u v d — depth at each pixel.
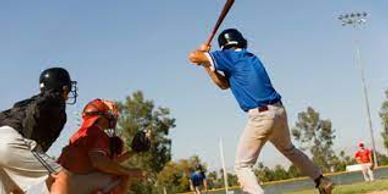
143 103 43.66
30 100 5.65
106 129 6.68
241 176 6.33
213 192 37.12
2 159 5.34
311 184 33.84
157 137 43.56
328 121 69.62
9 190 5.51
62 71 5.80
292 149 6.53
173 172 49.12
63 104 5.65
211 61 6.58
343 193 14.41
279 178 54.62
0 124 5.49
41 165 5.45
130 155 7.13
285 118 6.39
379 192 14.04
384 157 63.88
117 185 6.43
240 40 6.74
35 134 5.48
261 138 6.33
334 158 69.19
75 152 6.26
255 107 6.30
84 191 6.27
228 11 6.57
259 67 6.46
